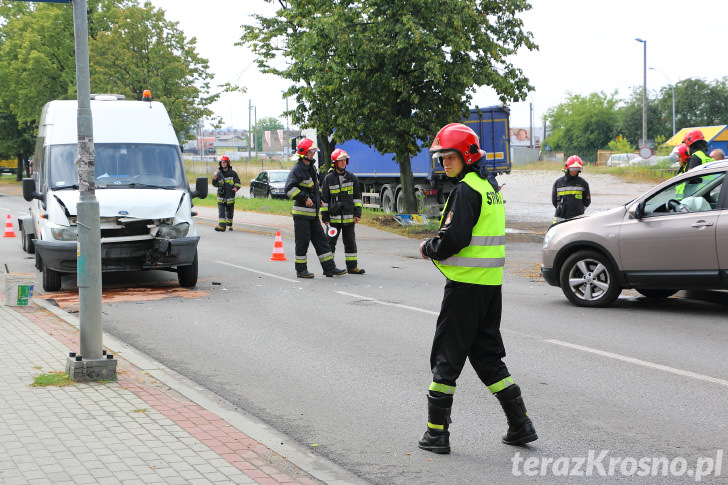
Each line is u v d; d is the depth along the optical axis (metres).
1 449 4.96
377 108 22.61
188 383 7.04
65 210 11.90
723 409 6.14
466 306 5.12
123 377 6.95
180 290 12.62
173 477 4.52
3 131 65.00
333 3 22.67
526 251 18.67
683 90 102.56
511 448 5.33
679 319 9.98
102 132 12.95
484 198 5.09
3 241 21.25
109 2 51.06
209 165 76.56
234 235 23.05
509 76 23.33
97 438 5.22
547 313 10.48
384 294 12.27
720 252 9.72
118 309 10.92
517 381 7.02
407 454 5.25
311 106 24.38
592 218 10.97
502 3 23.00
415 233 23.17
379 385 7.01
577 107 112.50
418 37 20.83
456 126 5.18
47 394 6.31
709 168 10.07
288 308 10.99
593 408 6.20
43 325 9.37
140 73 41.59
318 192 14.23
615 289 10.72
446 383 5.19
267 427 5.67
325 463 4.96
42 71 50.97
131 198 11.95
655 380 7.02
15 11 58.03
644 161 58.47
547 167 71.50
